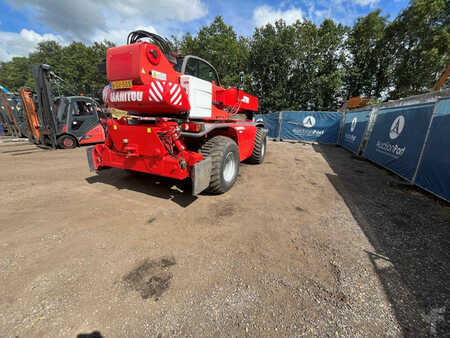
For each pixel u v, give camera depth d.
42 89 6.80
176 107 2.73
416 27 19.03
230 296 1.53
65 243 2.11
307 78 21.67
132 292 1.54
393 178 4.79
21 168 4.83
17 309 1.39
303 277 1.74
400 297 1.58
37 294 1.50
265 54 21.14
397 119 5.36
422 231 2.55
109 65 2.71
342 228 2.56
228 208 2.97
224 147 3.21
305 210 3.02
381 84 23.83
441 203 3.41
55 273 1.71
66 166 5.08
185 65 3.33
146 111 3.10
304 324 1.34
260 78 22.92
